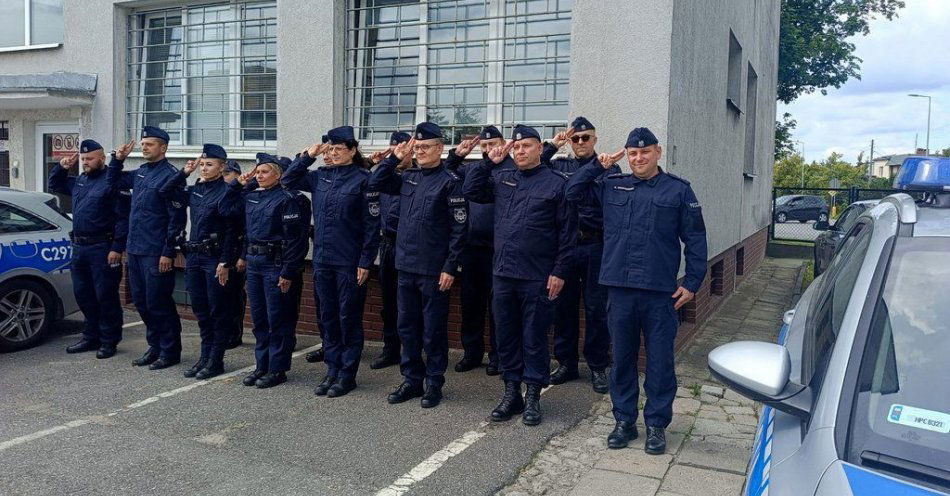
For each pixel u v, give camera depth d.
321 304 5.44
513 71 6.48
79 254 6.48
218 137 7.94
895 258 2.40
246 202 5.66
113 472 4.03
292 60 7.17
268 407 5.12
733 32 8.62
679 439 4.54
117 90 8.37
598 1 5.81
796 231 20.44
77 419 4.88
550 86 6.34
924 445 1.92
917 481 1.80
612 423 4.82
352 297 5.32
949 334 2.14
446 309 5.13
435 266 5.02
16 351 6.75
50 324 7.15
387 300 6.11
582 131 5.19
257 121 7.72
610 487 3.86
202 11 7.98
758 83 11.66
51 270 7.04
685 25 6.05
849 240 3.49
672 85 5.70
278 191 5.58
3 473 4.00
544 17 6.35
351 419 4.87
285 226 5.41
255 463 4.16
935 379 2.06
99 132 8.46
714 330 7.75
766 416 2.63
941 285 2.26
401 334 5.23
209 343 6.02
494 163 4.77
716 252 8.13
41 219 7.06
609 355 5.70
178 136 8.18
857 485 1.78
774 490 1.96
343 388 5.38
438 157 5.03
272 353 5.61
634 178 4.35
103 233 6.43
